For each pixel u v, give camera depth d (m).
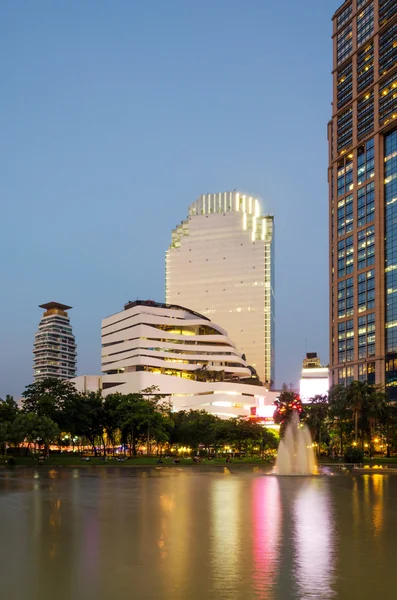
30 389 170.38
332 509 57.28
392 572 31.00
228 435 185.88
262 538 40.75
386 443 183.00
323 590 27.67
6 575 30.64
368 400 169.88
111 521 49.28
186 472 120.88
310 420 175.88
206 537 41.16
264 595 26.84
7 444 166.38
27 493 73.44
